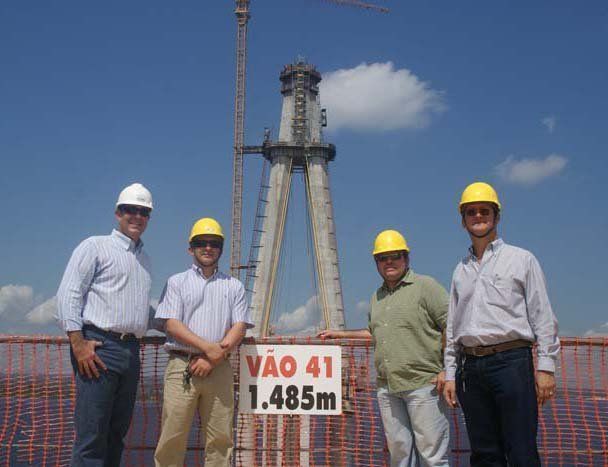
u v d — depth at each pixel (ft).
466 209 22.11
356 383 29.40
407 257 25.70
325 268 264.11
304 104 285.23
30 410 28.94
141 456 29.40
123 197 25.16
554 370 20.44
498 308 21.07
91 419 23.84
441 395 24.47
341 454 29.07
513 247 21.54
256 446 30.14
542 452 28.73
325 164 278.67
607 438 27.55
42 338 28.86
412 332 24.63
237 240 278.26
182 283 25.77
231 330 25.54
